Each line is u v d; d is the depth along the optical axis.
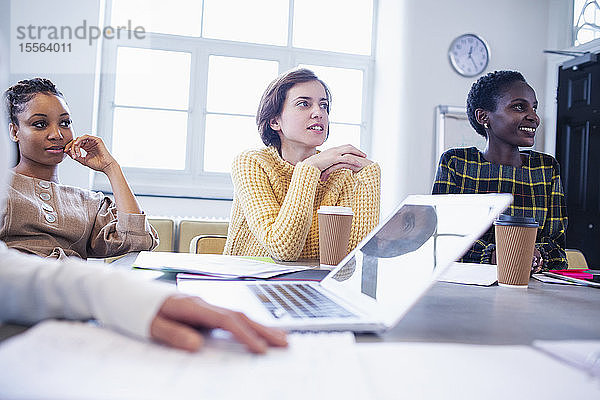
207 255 1.16
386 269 0.59
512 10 3.84
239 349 0.38
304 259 1.26
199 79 3.71
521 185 1.71
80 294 0.44
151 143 3.65
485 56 3.78
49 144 1.15
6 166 0.50
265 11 3.89
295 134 1.48
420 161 3.66
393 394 0.30
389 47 3.85
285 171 1.48
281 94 1.49
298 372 0.33
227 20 3.81
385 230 0.72
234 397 0.28
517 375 0.33
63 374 0.30
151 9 3.63
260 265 0.98
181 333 0.37
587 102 3.47
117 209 1.22
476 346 0.40
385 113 3.86
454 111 3.67
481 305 0.67
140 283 0.43
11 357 0.32
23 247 1.05
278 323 0.47
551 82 3.82
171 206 3.48
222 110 3.77
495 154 1.77
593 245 3.42
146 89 3.63
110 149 3.58
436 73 3.70
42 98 1.15
